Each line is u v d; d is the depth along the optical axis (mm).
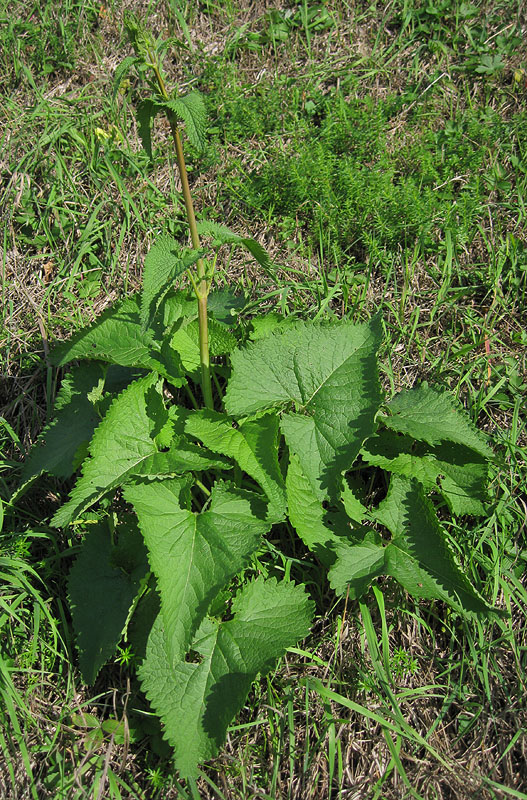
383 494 856
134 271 1021
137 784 678
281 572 781
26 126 1105
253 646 675
